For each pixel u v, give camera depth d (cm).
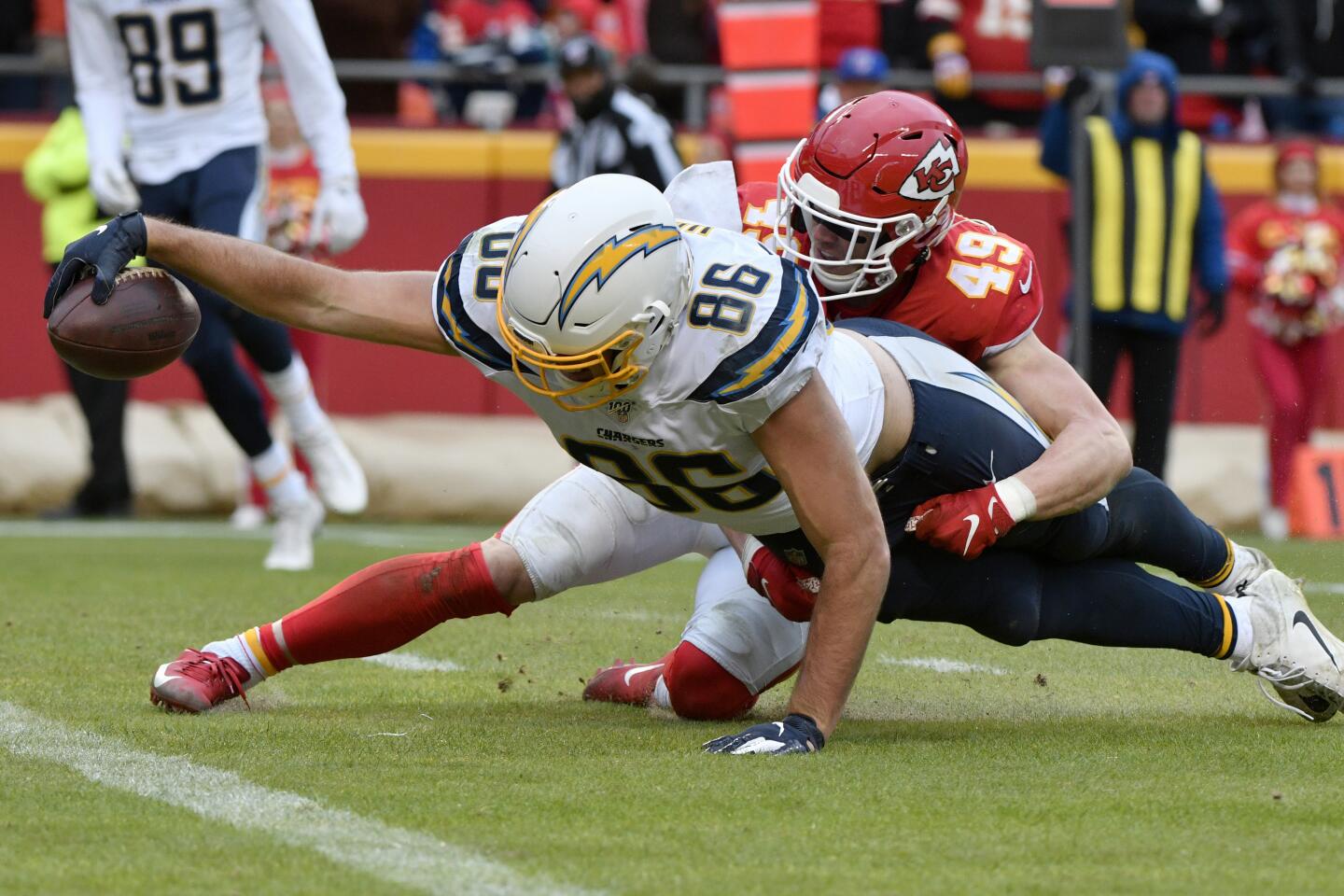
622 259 962
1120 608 1252
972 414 1174
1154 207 2794
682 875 809
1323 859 859
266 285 1090
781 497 1093
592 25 4025
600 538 1266
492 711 1295
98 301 1103
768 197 1308
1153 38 3734
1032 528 1196
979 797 984
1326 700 1280
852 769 1055
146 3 2188
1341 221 3147
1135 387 2864
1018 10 3609
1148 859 855
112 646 1591
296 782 1002
